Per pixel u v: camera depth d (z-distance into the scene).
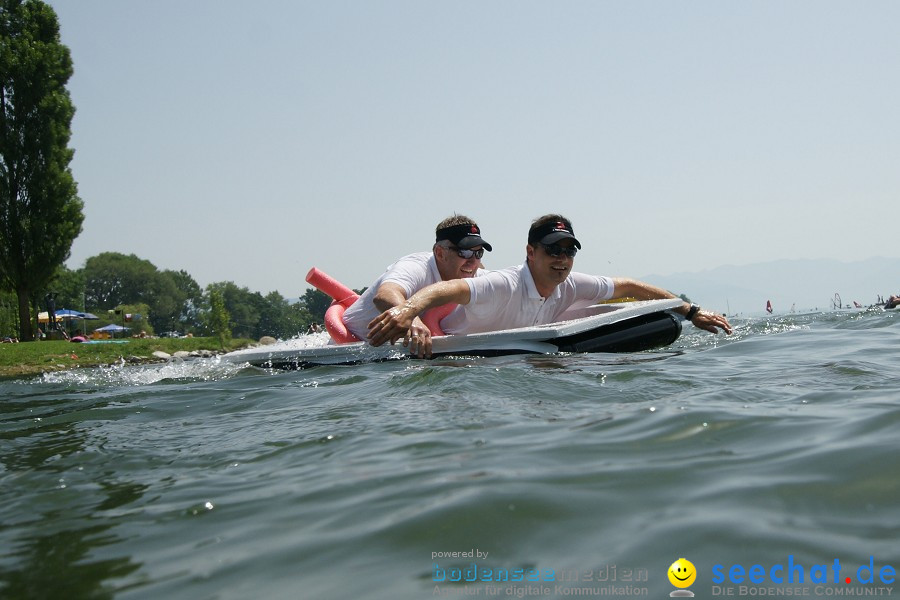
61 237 26.41
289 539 1.49
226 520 1.64
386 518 1.55
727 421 2.24
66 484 2.08
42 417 3.51
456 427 2.39
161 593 1.27
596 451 1.98
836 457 1.79
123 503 1.85
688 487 1.64
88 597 1.27
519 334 4.86
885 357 3.97
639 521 1.45
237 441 2.53
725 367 3.71
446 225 5.57
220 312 31.22
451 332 5.62
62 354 21.52
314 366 5.34
